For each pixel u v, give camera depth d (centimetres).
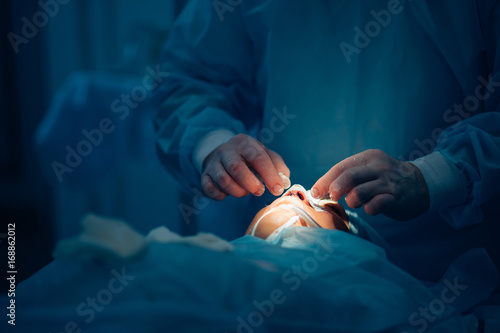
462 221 94
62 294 59
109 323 54
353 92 107
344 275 69
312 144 111
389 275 74
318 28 107
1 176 364
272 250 76
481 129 95
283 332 59
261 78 116
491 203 103
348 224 104
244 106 133
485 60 105
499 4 99
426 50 103
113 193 261
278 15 108
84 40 283
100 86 206
